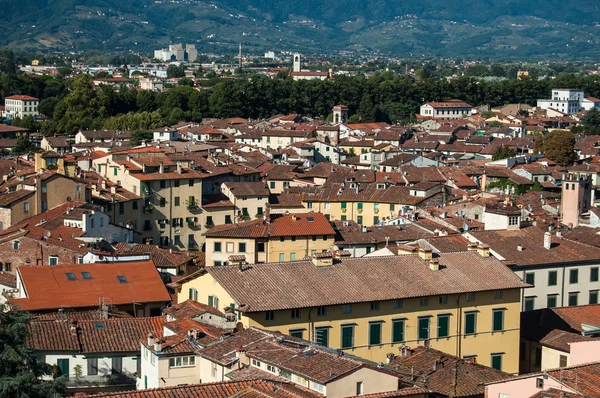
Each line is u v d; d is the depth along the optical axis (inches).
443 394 5059.1
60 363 5664.4
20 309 6151.6
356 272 6466.5
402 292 6333.7
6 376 4375.0
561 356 6678.2
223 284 6127.0
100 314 6289.4
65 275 7076.8
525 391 4785.9
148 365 5344.5
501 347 6717.5
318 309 6067.9
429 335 6437.0
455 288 6515.8
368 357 6220.5
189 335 5329.7
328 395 4404.5
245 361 4891.7
